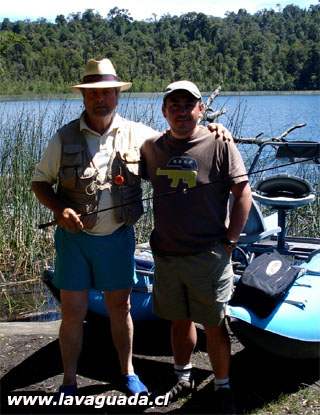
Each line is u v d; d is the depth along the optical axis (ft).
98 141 10.55
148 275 13.84
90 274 10.77
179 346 11.12
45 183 10.73
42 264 21.16
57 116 27.12
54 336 13.87
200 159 10.01
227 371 10.42
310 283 12.43
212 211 10.03
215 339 10.34
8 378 11.88
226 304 10.27
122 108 28.78
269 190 15.38
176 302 10.57
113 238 10.60
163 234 10.31
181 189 10.08
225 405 10.24
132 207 10.69
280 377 11.94
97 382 11.73
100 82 10.30
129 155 10.56
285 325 11.19
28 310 17.61
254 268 11.55
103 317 14.10
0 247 21.81
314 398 11.04
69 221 10.21
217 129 10.07
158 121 30.96
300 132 55.83
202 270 10.07
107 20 244.83
